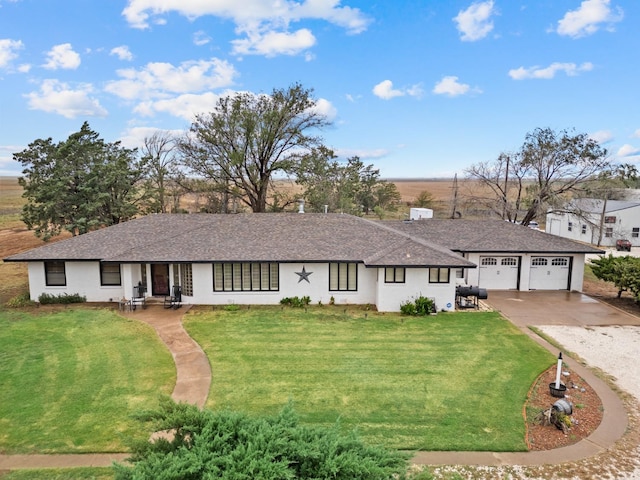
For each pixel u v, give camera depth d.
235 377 13.17
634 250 40.00
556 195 34.75
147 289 22.08
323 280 21.52
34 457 9.16
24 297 21.78
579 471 8.75
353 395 12.02
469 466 8.90
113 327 17.81
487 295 22.55
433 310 20.23
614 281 22.39
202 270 21.20
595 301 22.75
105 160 33.53
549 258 25.12
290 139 41.22
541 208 34.62
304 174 42.78
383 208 67.25
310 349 15.52
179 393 12.12
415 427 10.38
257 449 6.27
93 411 11.09
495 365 14.15
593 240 42.69
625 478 8.52
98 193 31.48
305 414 10.95
